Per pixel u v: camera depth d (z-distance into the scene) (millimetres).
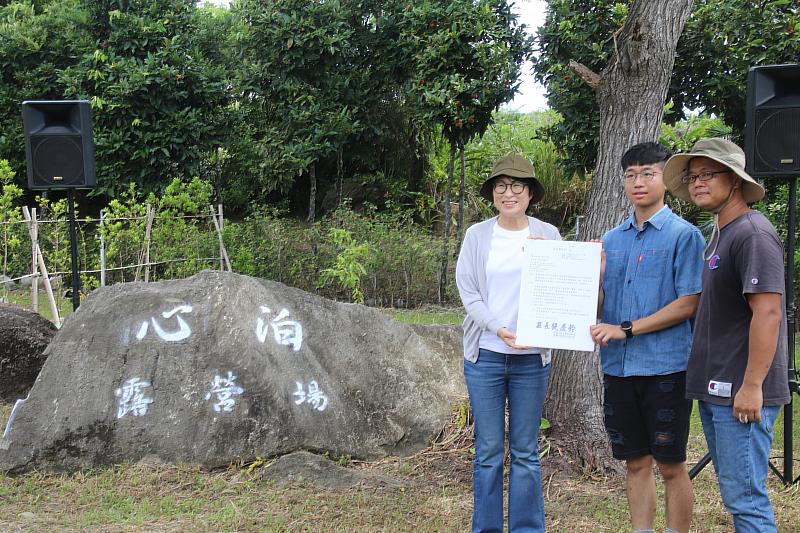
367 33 13266
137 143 12773
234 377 4844
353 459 4980
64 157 6934
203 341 4922
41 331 6590
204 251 11336
